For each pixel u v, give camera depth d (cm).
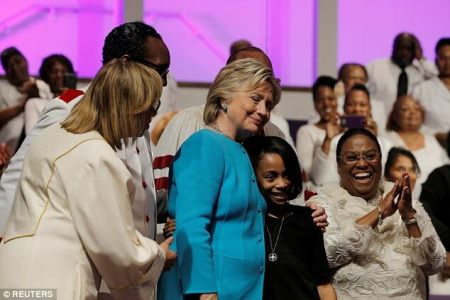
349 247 438
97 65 1064
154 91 360
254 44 1091
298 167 423
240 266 386
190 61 1077
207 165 387
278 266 409
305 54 1093
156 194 445
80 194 346
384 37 1102
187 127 457
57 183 351
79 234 346
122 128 359
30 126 869
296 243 416
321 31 1080
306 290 412
